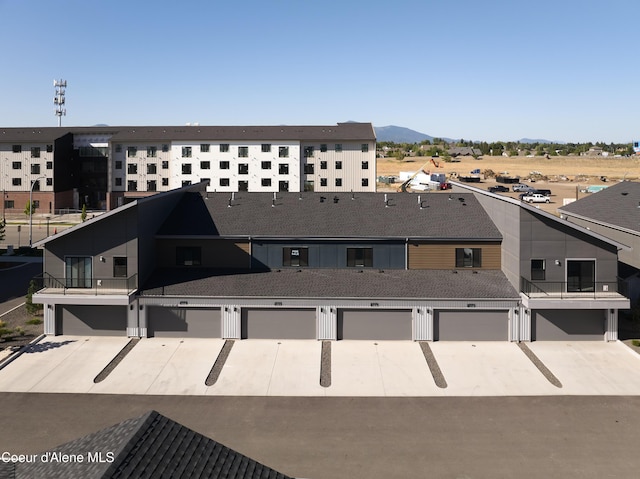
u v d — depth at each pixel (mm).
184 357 26828
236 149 81438
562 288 28938
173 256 32906
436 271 32250
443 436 19672
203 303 28984
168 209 35281
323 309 28859
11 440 19188
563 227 28797
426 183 116250
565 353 27438
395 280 30859
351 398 22797
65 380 24266
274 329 29203
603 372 25281
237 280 30938
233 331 29109
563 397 22828
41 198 82875
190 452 10797
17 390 23234
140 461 9953
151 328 29438
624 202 42906
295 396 22953
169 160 83375
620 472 17359
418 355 27203
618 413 21406
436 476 17203
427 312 28797
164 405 22078
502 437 19594
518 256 29125
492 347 28188
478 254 32469
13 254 53469
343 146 81312
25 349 27406
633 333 30203
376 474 17297
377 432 19984
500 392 23328
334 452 18594
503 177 131375
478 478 17094
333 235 32531
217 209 36281
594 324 29016
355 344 28594
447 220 34500
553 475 17219
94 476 9250
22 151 82688
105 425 20375
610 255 28812
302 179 81688
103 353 27203
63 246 29516
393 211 35969
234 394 23109
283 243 32750
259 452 18562
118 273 29562
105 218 29250
